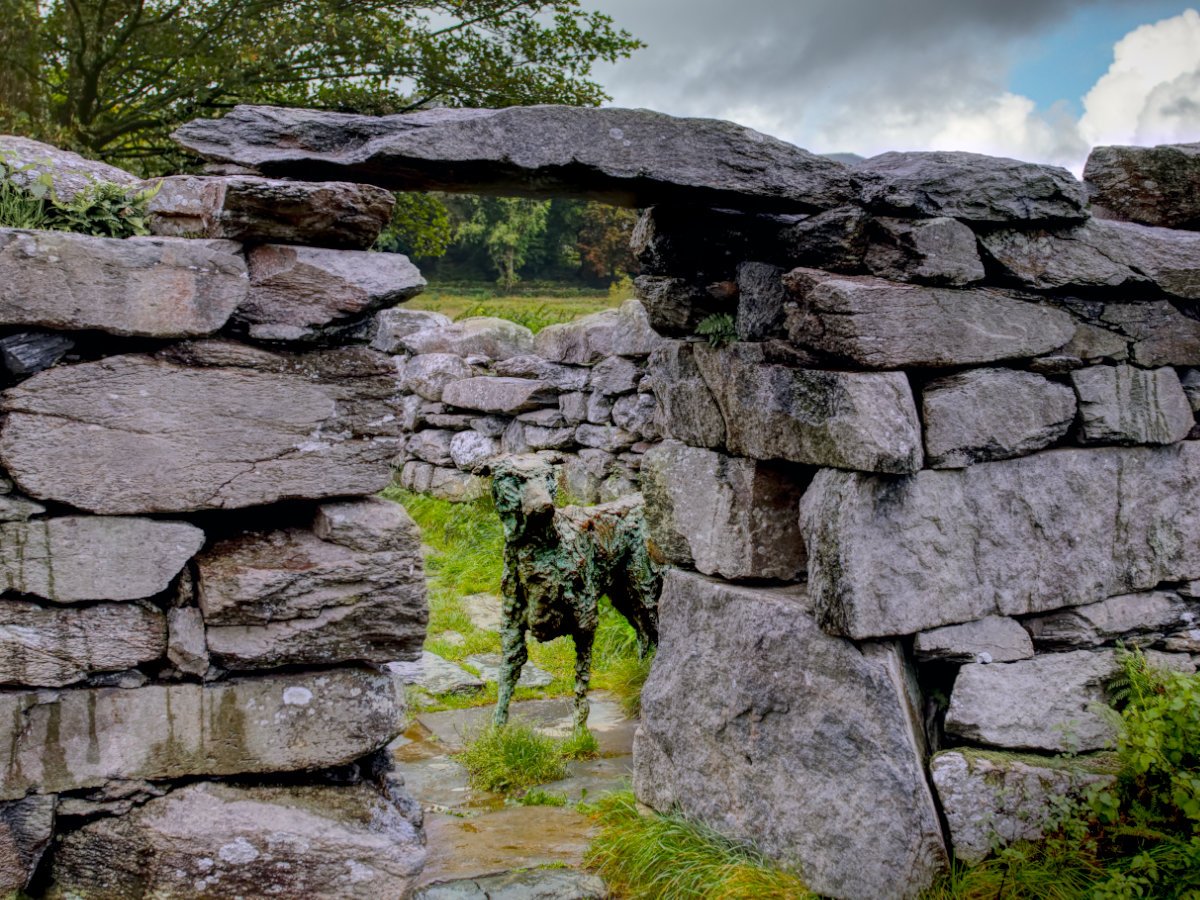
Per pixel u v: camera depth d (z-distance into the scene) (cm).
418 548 313
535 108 315
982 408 354
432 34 1419
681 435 427
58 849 287
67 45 1274
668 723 410
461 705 588
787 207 356
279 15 1320
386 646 311
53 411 275
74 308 273
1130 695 367
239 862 290
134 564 285
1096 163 418
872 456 333
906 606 346
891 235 347
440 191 346
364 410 311
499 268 2811
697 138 334
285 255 299
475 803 452
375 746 314
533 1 1434
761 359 383
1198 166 396
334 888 296
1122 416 379
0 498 274
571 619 497
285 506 319
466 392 1077
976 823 336
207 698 295
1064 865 331
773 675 370
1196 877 313
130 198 317
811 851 352
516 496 470
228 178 292
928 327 344
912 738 341
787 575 395
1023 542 364
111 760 287
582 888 353
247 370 296
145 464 284
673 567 434
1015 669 360
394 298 309
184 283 285
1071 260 364
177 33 1298
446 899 339
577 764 500
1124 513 382
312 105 1426
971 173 346
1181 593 397
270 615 295
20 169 304
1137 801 339
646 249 408
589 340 934
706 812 390
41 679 278
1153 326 384
